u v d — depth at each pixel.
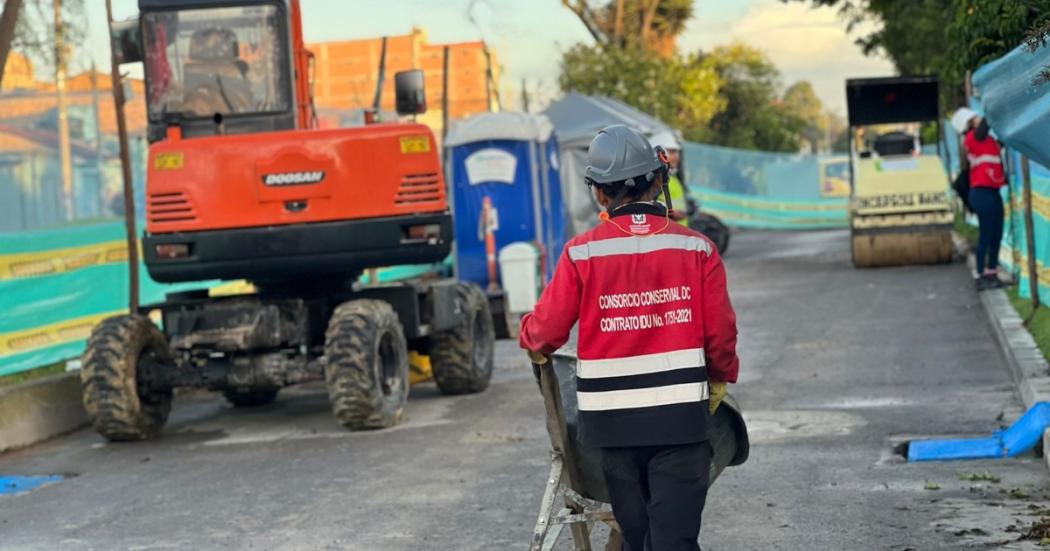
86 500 8.93
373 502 8.27
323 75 22.67
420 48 23.12
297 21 12.41
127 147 13.84
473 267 20.09
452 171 20.12
